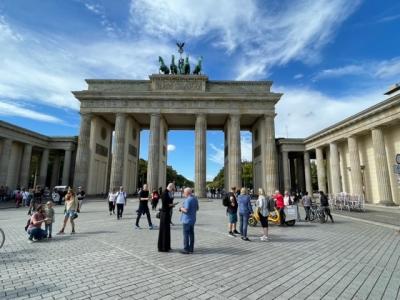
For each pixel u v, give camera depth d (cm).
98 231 1936
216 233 1900
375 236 1848
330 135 6269
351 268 1105
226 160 7294
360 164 5684
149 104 6312
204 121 6294
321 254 1333
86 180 6122
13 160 6656
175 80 6456
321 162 6881
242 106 6375
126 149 6500
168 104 6331
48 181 10319
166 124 7581
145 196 2089
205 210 3772
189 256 1260
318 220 2797
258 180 7125
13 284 888
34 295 798
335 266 1131
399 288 885
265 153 6425
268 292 843
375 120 4709
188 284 901
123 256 1246
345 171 6275
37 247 1426
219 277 975
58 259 1189
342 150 6419
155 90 6381
